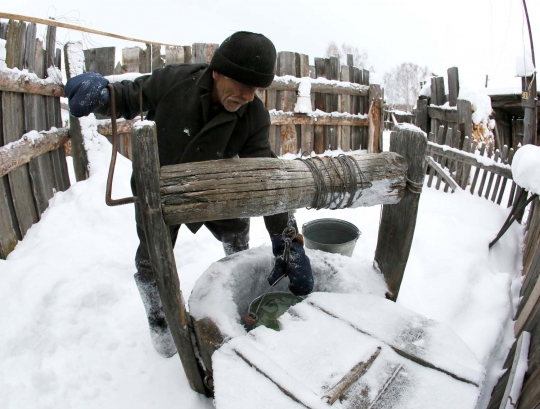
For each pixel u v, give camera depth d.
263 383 1.26
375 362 1.33
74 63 3.60
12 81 2.65
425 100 5.50
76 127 3.65
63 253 2.70
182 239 3.18
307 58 5.66
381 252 1.83
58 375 1.87
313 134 5.95
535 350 1.58
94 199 3.32
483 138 5.03
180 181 1.29
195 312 1.60
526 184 2.89
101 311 2.36
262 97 5.18
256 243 3.37
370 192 1.52
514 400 1.51
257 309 1.79
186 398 1.76
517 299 2.62
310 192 1.43
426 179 5.25
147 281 1.81
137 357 2.02
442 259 3.03
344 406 1.18
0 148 2.54
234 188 1.32
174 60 4.38
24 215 2.92
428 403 1.21
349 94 6.33
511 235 3.46
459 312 2.46
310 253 2.01
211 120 1.62
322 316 1.54
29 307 2.15
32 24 3.04
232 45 1.41
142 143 1.20
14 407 1.69
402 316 1.54
